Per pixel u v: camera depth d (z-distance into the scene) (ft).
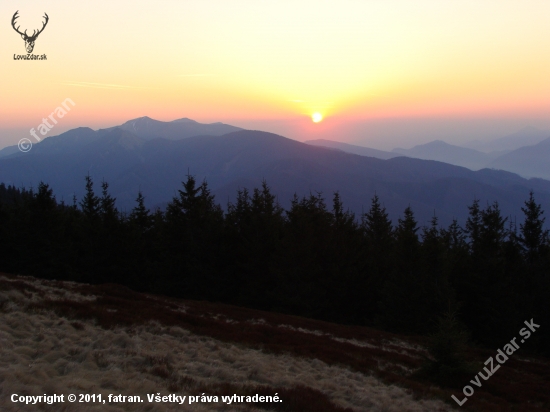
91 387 34.14
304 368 58.29
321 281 135.95
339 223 169.17
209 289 141.49
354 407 44.65
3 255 158.81
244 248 143.54
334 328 99.40
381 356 75.92
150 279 156.66
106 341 49.88
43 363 37.83
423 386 58.59
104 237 154.20
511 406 57.00
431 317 114.62
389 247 164.66
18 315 51.57
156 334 60.44
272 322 93.20
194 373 46.75
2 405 26.40
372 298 143.23
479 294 119.55
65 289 81.15
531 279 127.65
